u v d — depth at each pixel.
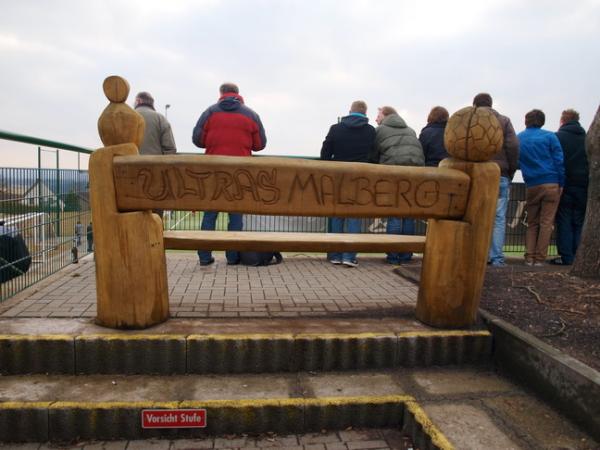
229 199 3.14
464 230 3.38
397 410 2.82
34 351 2.96
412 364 3.30
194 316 3.57
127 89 3.19
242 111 5.42
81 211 5.69
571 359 2.76
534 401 2.87
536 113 6.08
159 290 3.31
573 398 2.62
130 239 3.12
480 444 2.40
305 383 3.01
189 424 2.64
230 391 2.86
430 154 6.01
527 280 4.57
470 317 3.48
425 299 3.55
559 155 5.87
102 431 2.61
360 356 3.23
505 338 3.25
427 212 3.36
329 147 5.83
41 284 4.38
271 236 3.68
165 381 2.96
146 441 2.62
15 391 2.75
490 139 3.34
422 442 2.57
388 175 3.26
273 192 3.16
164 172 3.09
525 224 7.43
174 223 6.89
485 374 3.24
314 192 3.19
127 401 2.67
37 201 4.46
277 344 3.13
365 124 5.77
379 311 3.85
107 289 3.17
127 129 3.16
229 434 2.69
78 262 5.44
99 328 3.18
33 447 2.54
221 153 5.37
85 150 5.55
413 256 7.10
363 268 5.72
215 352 3.07
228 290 4.39
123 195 3.12
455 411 2.72
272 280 4.86
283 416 2.71
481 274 3.47
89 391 2.79
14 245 4.00
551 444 2.42
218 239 3.45
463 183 3.37
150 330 3.18
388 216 3.32
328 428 2.76
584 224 4.68
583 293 4.05
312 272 5.35
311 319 3.58
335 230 6.46
